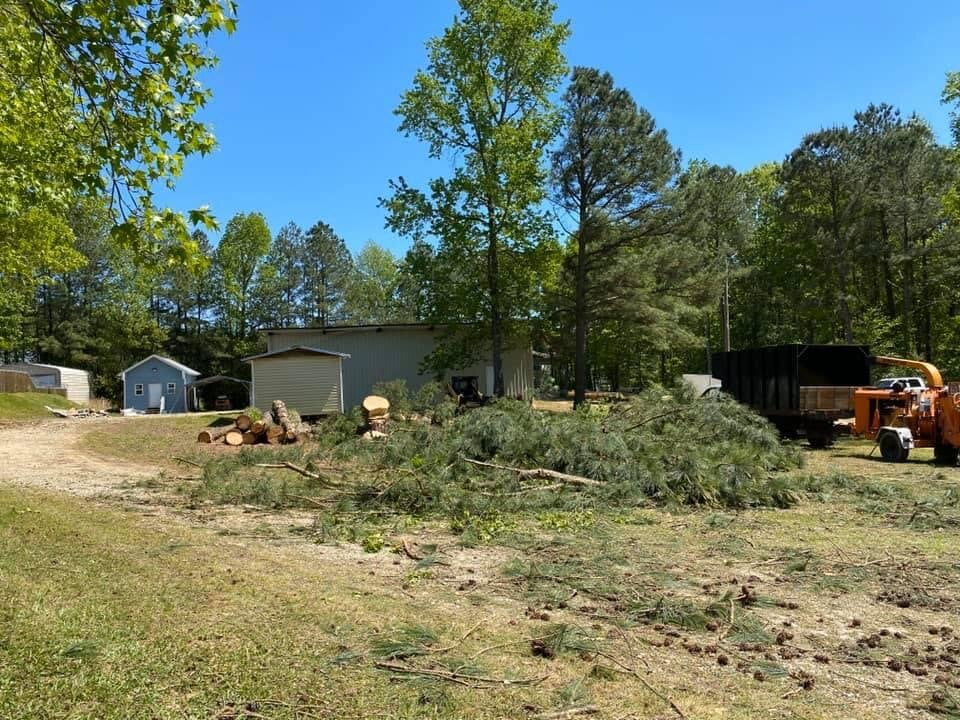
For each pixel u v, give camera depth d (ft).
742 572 19.92
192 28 13.74
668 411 39.04
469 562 21.04
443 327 96.32
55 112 18.88
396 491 29.84
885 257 104.83
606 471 31.14
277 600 15.34
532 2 89.25
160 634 12.78
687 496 30.14
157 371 141.69
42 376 140.26
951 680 12.41
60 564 17.66
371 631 13.55
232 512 29.14
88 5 13.19
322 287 216.13
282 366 78.74
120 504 29.78
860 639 14.51
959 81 81.46
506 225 88.38
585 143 83.97
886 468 44.24
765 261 138.31
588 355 132.77
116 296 168.55
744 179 143.84
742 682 12.09
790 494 30.66
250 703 10.30
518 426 34.45
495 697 10.89
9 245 55.83
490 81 90.22
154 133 14.57
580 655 13.00
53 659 11.44
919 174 100.01
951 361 103.76
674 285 88.89
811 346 57.98
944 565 20.51
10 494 29.73
